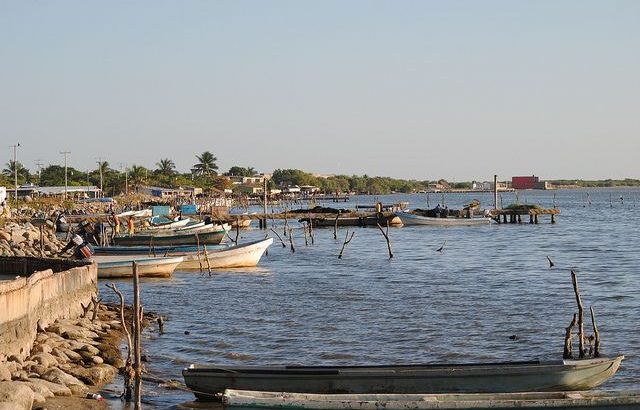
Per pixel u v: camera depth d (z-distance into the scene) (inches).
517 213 5221.5
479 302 1780.3
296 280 2235.5
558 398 878.4
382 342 1337.4
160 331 1409.9
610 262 2792.8
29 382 890.7
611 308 1686.8
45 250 2760.8
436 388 930.7
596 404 868.6
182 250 2529.5
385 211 5108.3
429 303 1768.0
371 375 930.7
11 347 954.1
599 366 955.3
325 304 1760.6
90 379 1008.9
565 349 1151.0
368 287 2071.9
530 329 1443.2
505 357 1228.5
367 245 3659.0
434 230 4729.3
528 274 2407.7
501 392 933.8
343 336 1386.6
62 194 7150.6
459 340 1349.7
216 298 1863.9
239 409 883.4
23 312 1012.5
